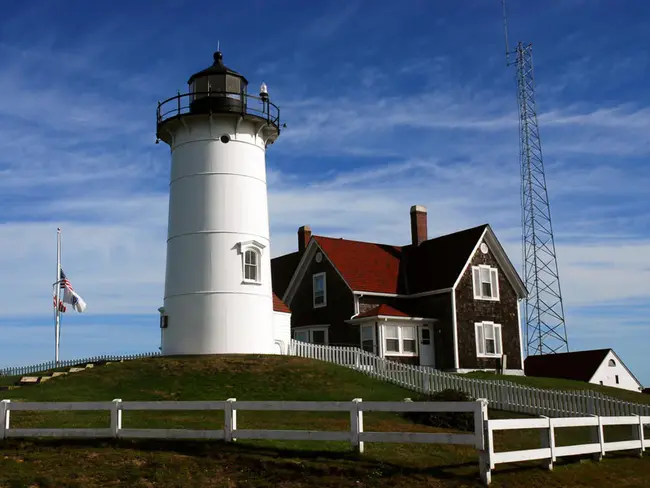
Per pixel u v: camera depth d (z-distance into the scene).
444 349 42.72
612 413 27.17
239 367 31.73
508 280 45.88
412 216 48.84
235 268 35.00
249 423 20.52
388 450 16.98
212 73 36.03
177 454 16.19
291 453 16.31
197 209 35.34
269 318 36.22
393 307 44.03
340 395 29.14
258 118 36.28
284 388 29.72
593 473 17.81
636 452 20.62
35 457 15.98
